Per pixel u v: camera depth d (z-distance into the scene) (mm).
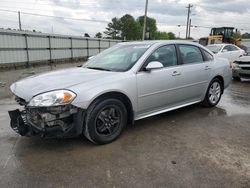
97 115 3102
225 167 2691
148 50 3816
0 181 2422
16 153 3008
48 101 2770
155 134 3637
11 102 5730
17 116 3225
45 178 2486
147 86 3627
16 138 3461
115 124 3385
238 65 8688
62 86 2963
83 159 2875
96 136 3131
